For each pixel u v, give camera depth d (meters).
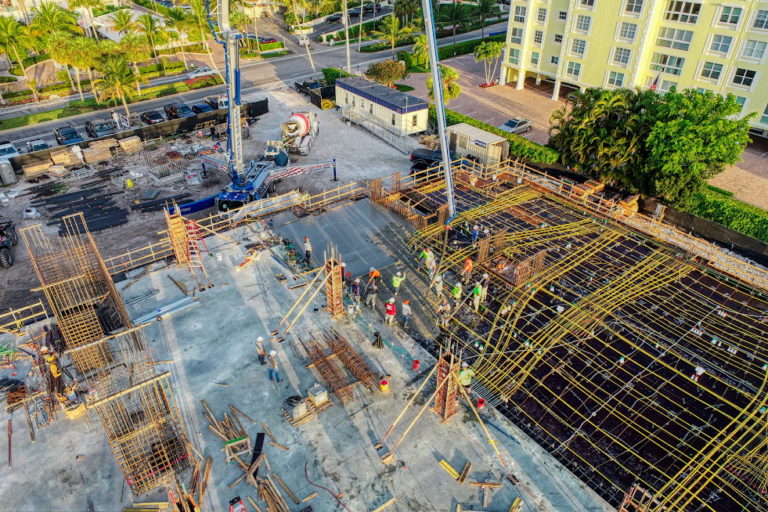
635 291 26.50
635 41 47.25
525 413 20.00
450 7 78.69
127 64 50.94
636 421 19.58
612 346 23.03
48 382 20.08
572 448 18.64
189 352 22.52
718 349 22.91
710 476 17.52
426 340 23.52
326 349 22.70
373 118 48.88
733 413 19.84
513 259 28.83
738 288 27.00
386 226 31.88
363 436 18.92
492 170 39.50
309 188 38.62
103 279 24.41
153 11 94.81
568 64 53.78
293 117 44.16
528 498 16.88
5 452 18.36
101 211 35.66
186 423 19.31
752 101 42.16
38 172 40.25
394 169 41.62
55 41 50.88
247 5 88.38
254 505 16.59
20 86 62.06
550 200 35.56
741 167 41.09
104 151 42.78
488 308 25.36
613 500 16.94
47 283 23.36
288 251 28.89
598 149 34.50
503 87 61.69
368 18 94.19
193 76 64.69
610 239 30.84
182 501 14.94
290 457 18.12
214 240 30.36
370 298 24.88
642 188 34.12
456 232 31.55
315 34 86.88
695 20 43.34
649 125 32.59
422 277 27.50
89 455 18.27
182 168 41.53
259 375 21.44
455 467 17.86
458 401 20.25
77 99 58.16
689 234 30.91
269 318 24.45
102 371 20.95
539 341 23.28
